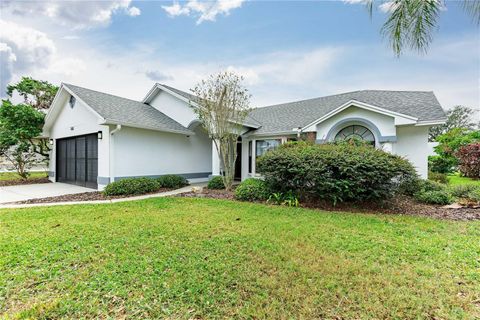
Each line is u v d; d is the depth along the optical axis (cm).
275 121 1616
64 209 779
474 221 661
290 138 1438
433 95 1326
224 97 1141
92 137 1273
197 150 1652
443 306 298
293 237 523
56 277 363
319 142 1234
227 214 719
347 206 836
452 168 1812
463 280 354
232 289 333
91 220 654
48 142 1667
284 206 841
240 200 956
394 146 1064
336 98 1655
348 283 346
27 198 1009
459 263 404
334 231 566
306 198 895
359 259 420
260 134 1495
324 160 811
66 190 1222
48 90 2041
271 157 912
